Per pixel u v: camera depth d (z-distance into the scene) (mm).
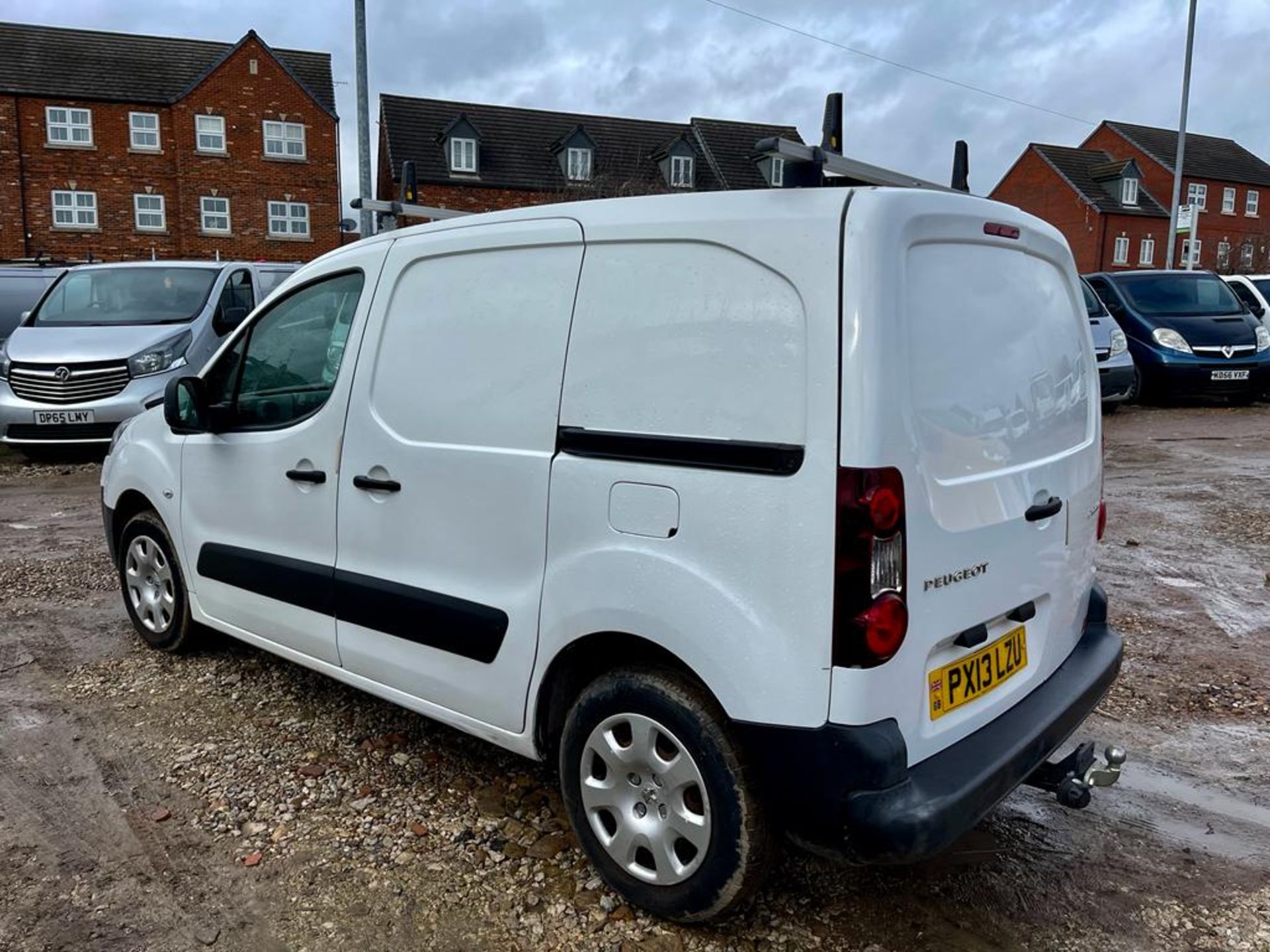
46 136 31094
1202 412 12781
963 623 2533
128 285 10938
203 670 4574
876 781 2289
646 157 38094
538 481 2816
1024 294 2918
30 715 4094
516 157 37062
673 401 2525
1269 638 5020
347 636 3512
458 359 3072
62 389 9602
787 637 2322
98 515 7902
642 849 2732
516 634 2914
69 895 2867
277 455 3727
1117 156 54375
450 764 3662
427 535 3172
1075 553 3135
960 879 2994
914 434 2334
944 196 2523
